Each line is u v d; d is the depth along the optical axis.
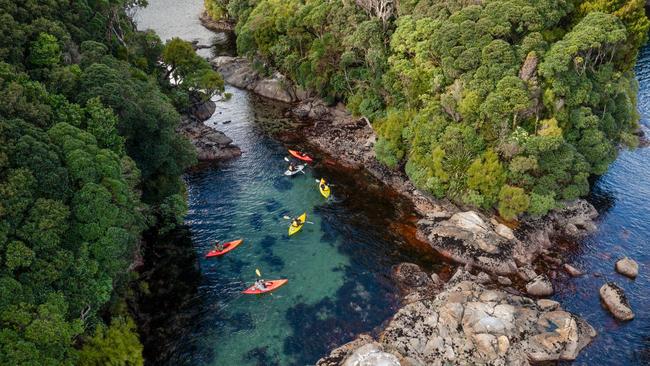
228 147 67.31
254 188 59.88
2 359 25.53
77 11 54.44
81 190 34.16
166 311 42.19
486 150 52.91
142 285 44.03
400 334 38.81
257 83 87.50
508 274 46.41
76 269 32.03
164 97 59.09
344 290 44.53
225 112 80.00
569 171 52.69
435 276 45.84
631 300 43.09
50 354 27.77
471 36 52.75
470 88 51.94
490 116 50.41
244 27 88.38
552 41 53.66
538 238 50.19
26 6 45.16
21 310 27.33
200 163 64.94
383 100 67.06
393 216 54.81
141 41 69.75
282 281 45.03
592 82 54.38
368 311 42.16
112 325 36.03
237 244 50.00
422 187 56.44
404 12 64.06
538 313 40.41
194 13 136.25
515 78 49.56
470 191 52.72
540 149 49.69
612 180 59.62
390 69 63.69
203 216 54.59
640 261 47.50
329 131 72.44
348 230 52.59
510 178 52.00
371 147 66.56
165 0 147.50
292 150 68.12
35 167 31.50
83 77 44.31
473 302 41.12
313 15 75.62
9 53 40.41
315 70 74.81
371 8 69.44
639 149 65.38
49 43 43.41
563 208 52.94
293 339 39.53
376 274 46.44
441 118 55.00
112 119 41.38
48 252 31.02
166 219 49.50
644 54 93.38
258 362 37.56
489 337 37.72
